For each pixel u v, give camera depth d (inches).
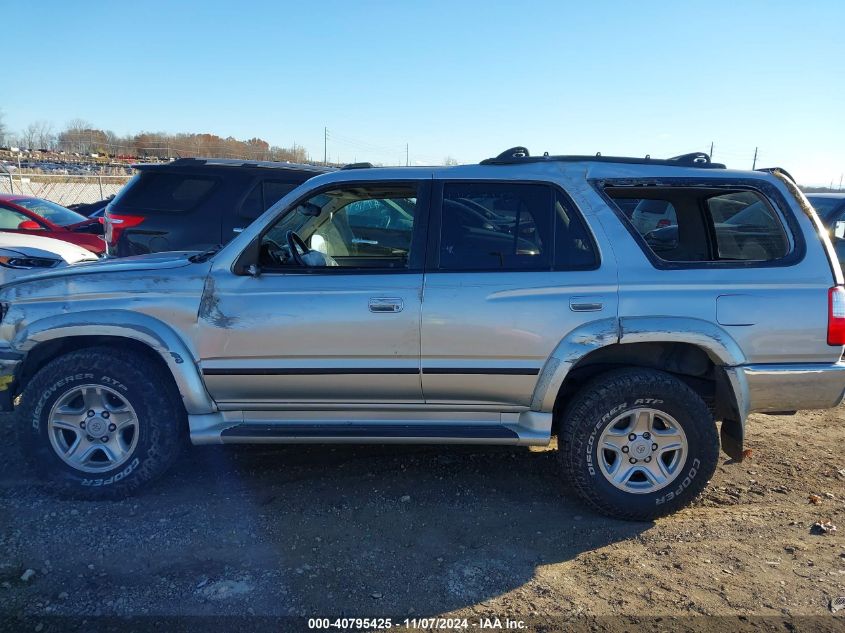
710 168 150.4
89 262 167.5
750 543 135.7
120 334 143.9
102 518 141.4
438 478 164.7
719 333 138.3
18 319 147.0
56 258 295.9
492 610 113.2
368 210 161.9
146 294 145.3
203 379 146.1
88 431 148.6
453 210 146.4
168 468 152.3
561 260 143.0
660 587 120.0
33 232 390.0
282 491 156.5
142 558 126.6
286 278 144.4
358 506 149.5
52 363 145.6
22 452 147.3
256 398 148.4
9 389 151.9
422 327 140.9
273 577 121.3
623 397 139.4
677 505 144.1
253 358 144.2
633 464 144.0
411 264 144.0
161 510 145.7
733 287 139.9
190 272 146.5
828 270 141.8
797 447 187.8
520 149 156.3
